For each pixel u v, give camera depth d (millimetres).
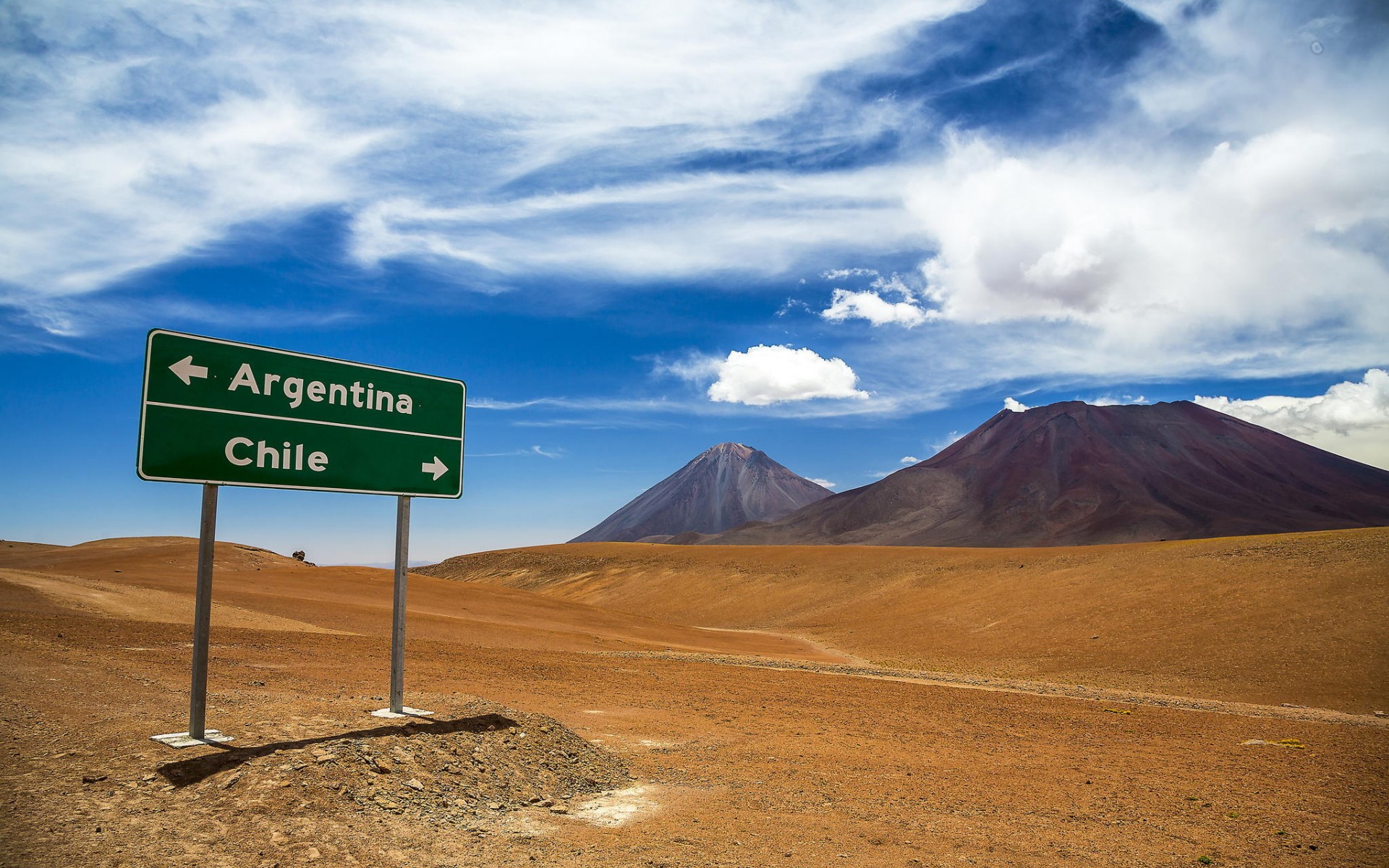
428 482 11125
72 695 11227
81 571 52250
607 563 148500
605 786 9945
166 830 6211
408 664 21234
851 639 59906
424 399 11180
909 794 10602
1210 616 44000
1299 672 33250
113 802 6699
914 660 46406
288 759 7812
